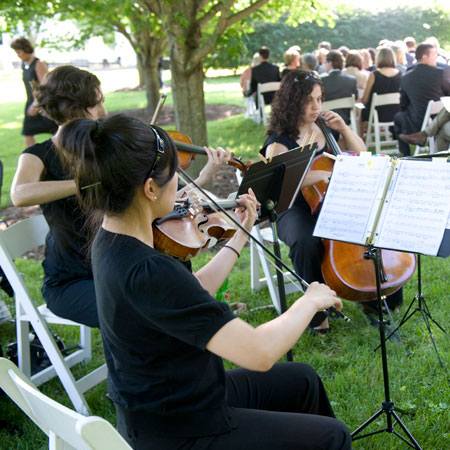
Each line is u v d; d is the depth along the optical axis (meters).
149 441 1.50
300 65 8.52
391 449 2.26
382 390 2.67
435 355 2.89
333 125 3.56
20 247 2.74
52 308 2.61
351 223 2.28
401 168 2.23
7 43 28.86
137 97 15.55
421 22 18.12
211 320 1.34
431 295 3.58
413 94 6.29
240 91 15.41
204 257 4.60
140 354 1.44
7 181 7.29
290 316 1.49
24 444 2.48
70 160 1.44
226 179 6.71
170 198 1.49
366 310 3.40
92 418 1.19
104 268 1.41
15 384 1.49
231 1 4.96
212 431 1.50
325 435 1.55
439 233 2.09
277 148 3.37
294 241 3.22
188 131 5.64
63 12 6.64
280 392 1.84
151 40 10.80
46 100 2.48
